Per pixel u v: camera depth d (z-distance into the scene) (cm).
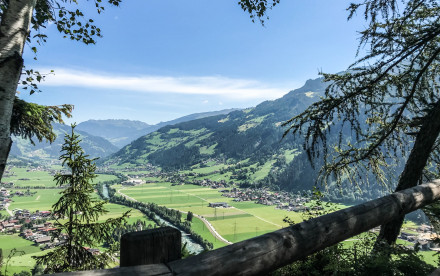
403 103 552
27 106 527
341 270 329
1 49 253
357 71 528
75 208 702
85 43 496
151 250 120
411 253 345
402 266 326
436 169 600
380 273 321
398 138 589
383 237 514
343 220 200
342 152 568
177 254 127
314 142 533
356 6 492
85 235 678
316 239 178
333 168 556
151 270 113
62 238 688
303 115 546
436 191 328
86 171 746
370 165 573
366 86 515
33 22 454
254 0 513
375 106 549
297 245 165
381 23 488
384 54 503
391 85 543
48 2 439
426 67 505
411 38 482
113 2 471
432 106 529
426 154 530
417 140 543
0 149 241
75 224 693
